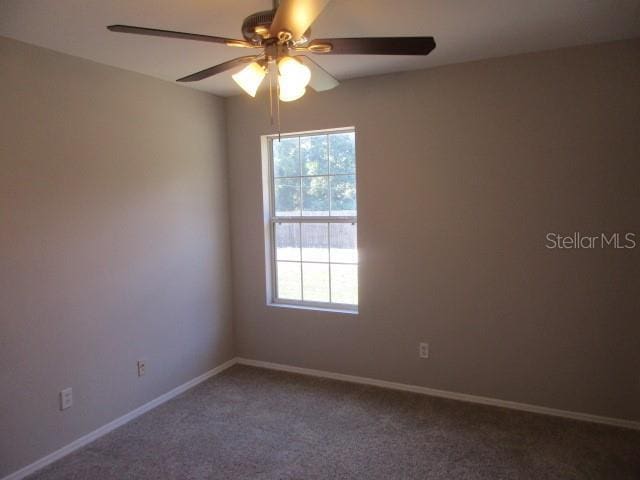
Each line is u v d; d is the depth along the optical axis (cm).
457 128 311
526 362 305
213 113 379
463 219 314
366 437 278
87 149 279
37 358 253
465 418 299
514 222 300
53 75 259
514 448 262
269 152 391
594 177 279
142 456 263
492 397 317
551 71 283
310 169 376
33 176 249
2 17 212
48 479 243
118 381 301
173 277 344
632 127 268
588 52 274
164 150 334
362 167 342
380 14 221
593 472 238
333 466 249
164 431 291
